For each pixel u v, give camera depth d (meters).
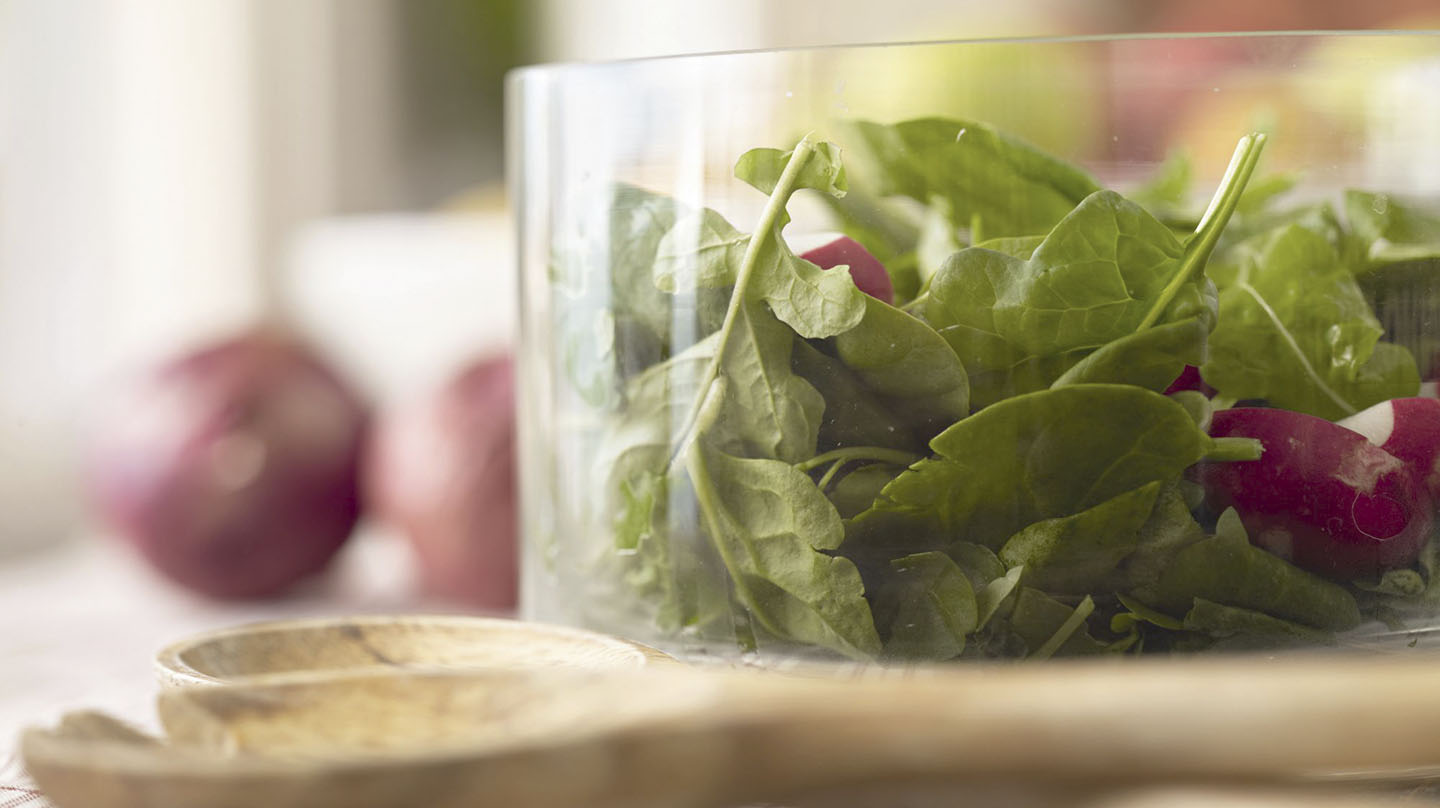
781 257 0.44
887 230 0.44
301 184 1.05
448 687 0.42
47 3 0.93
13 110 0.91
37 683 0.57
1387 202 0.44
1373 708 0.39
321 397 0.68
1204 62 0.44
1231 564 0.44
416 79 1.07
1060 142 0.44
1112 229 0.43
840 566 0.44
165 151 1.00
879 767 0.40
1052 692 0.40
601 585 0.47
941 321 0.44
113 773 0.39
